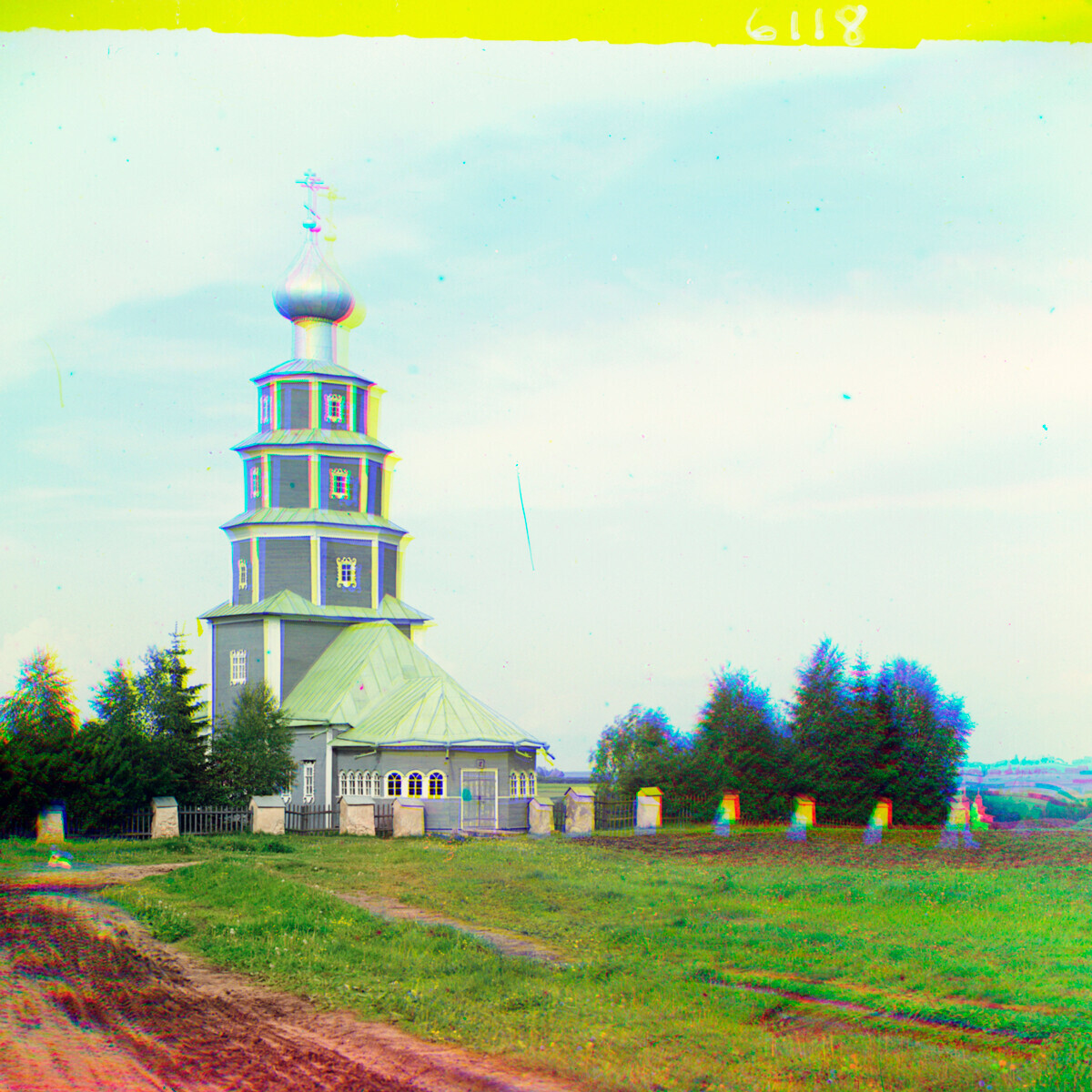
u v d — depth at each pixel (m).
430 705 43.78
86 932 17.41
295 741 46.38
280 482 51.88
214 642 52.47
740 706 44.41
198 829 37.09
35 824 33.34
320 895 20.23
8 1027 12.03
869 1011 13.22
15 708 42.16
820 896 22.12
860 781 41.91
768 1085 10.77
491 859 29.30
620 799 46.00
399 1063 11.30
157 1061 11.14
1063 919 19.42
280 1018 12.84
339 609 51.50
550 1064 11.32
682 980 14.59
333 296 54.00
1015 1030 12.38
